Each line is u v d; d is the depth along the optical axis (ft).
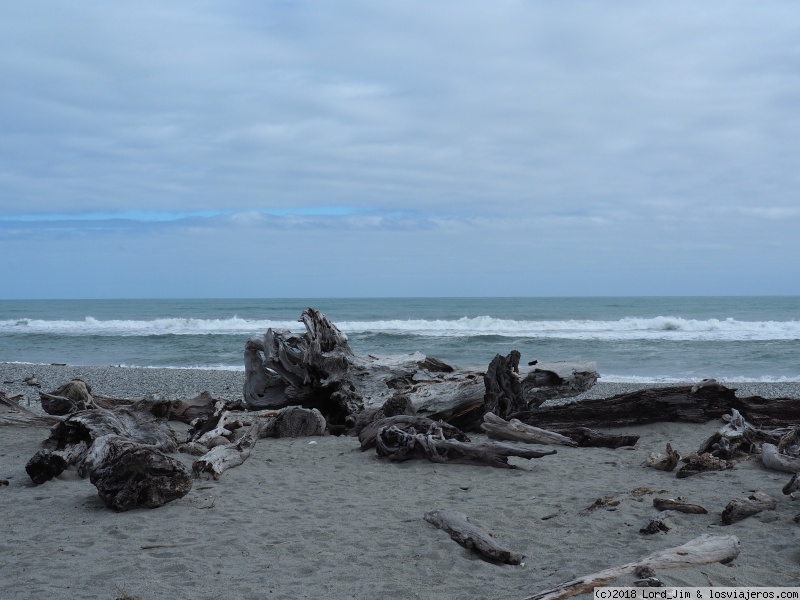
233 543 18.61
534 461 30.27
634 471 27.86
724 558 15.90
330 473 28.09
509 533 19.21
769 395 58.34
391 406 37.19
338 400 40.98
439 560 17.11
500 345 115.14
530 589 14.84
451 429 32.40
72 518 21.26
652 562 15.01
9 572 16.37
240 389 60.90
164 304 431.84
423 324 161.68
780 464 26.63
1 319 251.19
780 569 15.87
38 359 101.60
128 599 14.44
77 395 39.01
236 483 26.11
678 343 116.47
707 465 26.86
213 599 14.64
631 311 270.67
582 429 35.09
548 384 42.11
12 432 36.52
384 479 26.94
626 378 75.56
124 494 21.86
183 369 80.18
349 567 16.76
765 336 129.18
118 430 29.86
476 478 26.84
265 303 443.73
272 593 15.01
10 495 24.16
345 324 162.81
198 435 34.65
